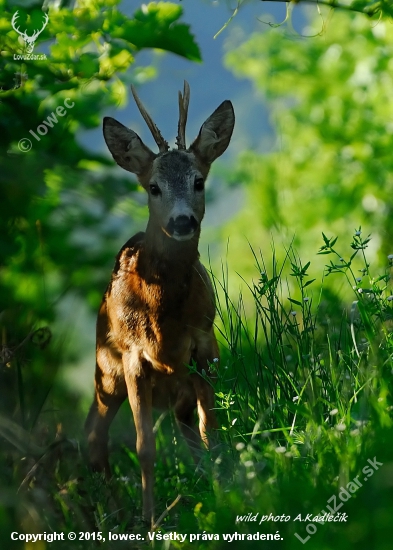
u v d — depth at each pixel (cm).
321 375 850
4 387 995
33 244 1071
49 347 1077
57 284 1159
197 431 1073
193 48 992
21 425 965
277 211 2158
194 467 966
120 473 1089
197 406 1034
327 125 2189
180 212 939
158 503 945
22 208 1038
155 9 963
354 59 2208
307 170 2244
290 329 895
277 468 737
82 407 1309
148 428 978
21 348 1020
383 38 2066
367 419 732
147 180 1024
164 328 977
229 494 737
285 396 867
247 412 884
